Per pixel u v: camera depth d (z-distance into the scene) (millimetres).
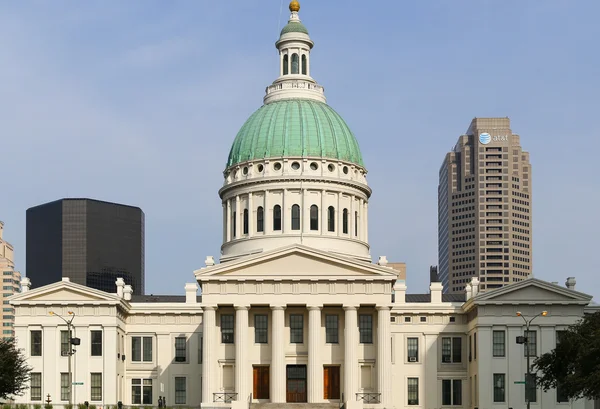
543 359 129000
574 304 145250
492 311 145875
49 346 147750
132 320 155375
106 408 141250
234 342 143125
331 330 143875
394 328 153750
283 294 141250
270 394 140750
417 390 152500
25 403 143750
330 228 163250
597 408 144625
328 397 142875
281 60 175250
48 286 148250
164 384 153500
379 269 140875
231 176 168250
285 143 164500
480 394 144375
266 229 162125
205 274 141375
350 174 166125
